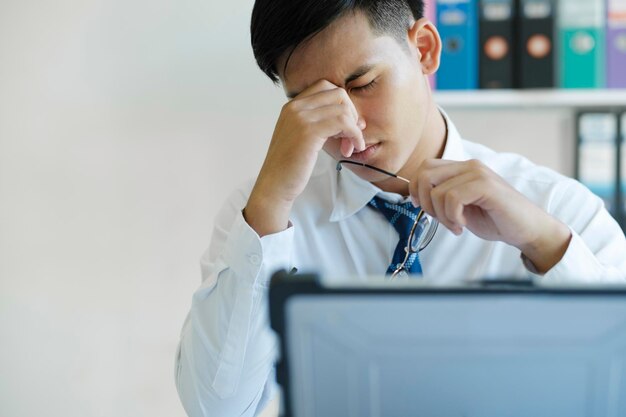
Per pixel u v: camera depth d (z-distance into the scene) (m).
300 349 0.47
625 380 0.47
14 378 2.47
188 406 1.24
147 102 2.36
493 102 2.06
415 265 1.24
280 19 1.04
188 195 2.38
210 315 1.15
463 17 2.03
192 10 2.32
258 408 1.37
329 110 1.06
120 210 2.40
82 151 2.39
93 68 2.36
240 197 1.41
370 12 1.05
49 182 2.41
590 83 2.04
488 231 0.99
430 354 0.47
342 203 1.34
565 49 2.04
